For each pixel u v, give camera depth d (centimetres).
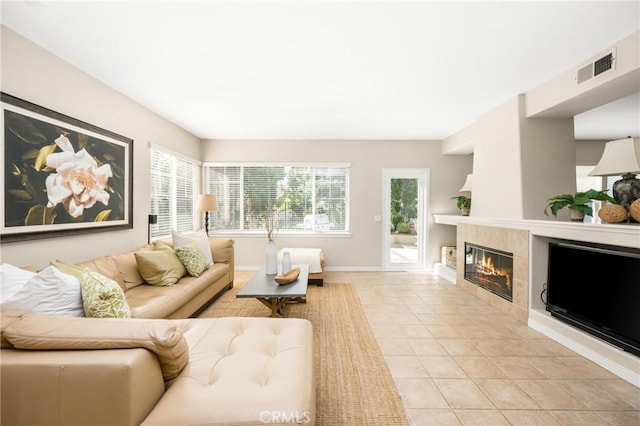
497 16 189
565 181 312
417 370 206
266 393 114
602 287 215
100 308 156
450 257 493
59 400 102
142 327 118
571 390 183
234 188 540
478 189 390
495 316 310
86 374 102
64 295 154
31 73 217
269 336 170
